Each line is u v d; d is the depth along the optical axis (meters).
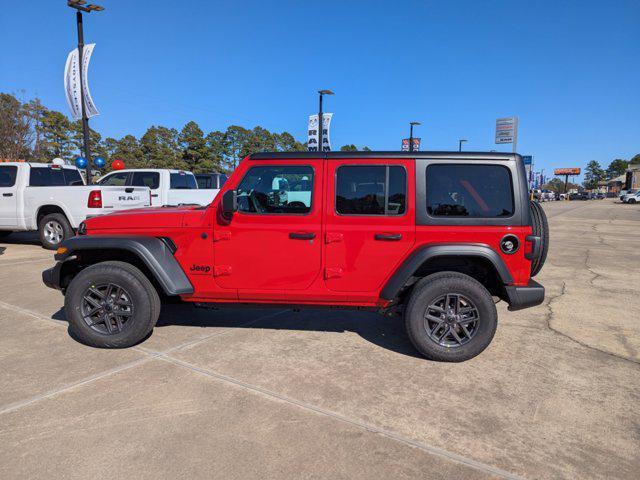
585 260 9.66
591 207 41.97
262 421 2.90
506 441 2.73
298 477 2.37
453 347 3.85
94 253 4.39
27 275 7.26
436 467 2.47
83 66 15.32
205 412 3.00
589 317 5.30
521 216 3.79
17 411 2.99
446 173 3.88
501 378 3.59
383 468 2.46
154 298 4.11
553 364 3.89
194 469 2.42
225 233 3.99
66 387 3.34
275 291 4.02
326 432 2.79
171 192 11.86
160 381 3.45
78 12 15.02
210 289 4.08
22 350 4.06
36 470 2.40
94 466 2.44
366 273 3.92
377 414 3.01
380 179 3.89
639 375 3.68
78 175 11.27
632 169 92.44
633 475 2.43
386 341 4.41
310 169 3.94
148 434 2.74
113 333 4.08
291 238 3.93
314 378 3.54
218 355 3.98
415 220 3.84
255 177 4.00
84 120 15.68
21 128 31.16
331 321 5.03
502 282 3.81
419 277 4.04
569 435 2.80
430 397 3.26
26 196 9.84
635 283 7.23
